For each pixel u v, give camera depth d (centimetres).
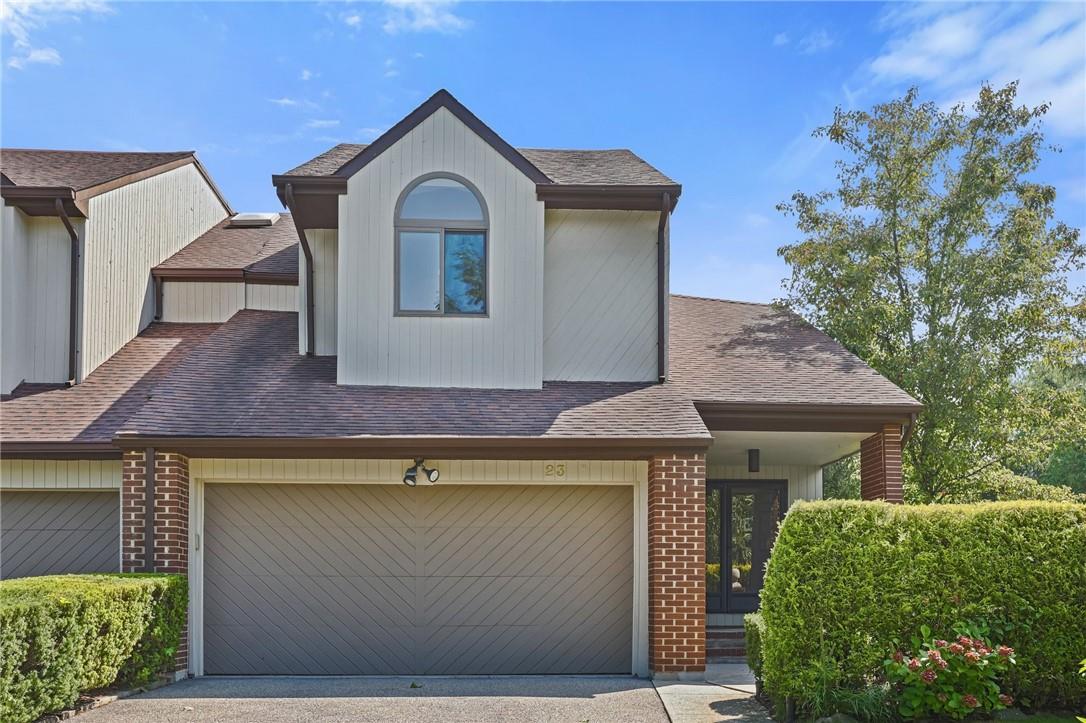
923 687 739
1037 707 793
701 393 1271
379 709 882
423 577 1160
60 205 1338
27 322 1368
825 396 1273
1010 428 1819
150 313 1648
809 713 780
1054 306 1764
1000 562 793
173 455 1092
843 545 795
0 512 1198
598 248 1341
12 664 711
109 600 871
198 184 1925
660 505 1105
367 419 1144
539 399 1227
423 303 1265
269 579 1150
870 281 1845
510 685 1032
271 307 1683
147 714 850
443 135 1282
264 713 860
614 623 1163
